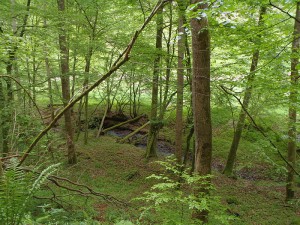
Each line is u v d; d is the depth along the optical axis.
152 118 12.12
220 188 11.26
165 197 3.52
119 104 19.48
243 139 15.95
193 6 3.77
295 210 9.67
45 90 9.72
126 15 12.23
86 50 11.06
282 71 6.47
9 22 8.78
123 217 7.35
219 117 10.74
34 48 8.37
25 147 7.63
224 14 4.70
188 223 3.60
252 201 10.33
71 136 11.92
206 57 5.04
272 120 9.95
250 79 6.58
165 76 10.41
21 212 2.97
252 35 5.12
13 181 3.01
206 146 5.26
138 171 12.13
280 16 4.10
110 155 13.77
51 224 4.48
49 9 9.30
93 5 11.02
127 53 4.17
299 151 11.87
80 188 9.59
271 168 13.00
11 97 8.30
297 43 6.71
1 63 7.95
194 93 5.23
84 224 5.10
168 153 15.11
